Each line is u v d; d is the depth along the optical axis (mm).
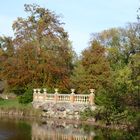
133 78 32531
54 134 43438
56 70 73938
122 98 32812
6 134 42656
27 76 74062
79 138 40281
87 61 68812
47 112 63250
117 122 40438
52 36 76188
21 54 75125
